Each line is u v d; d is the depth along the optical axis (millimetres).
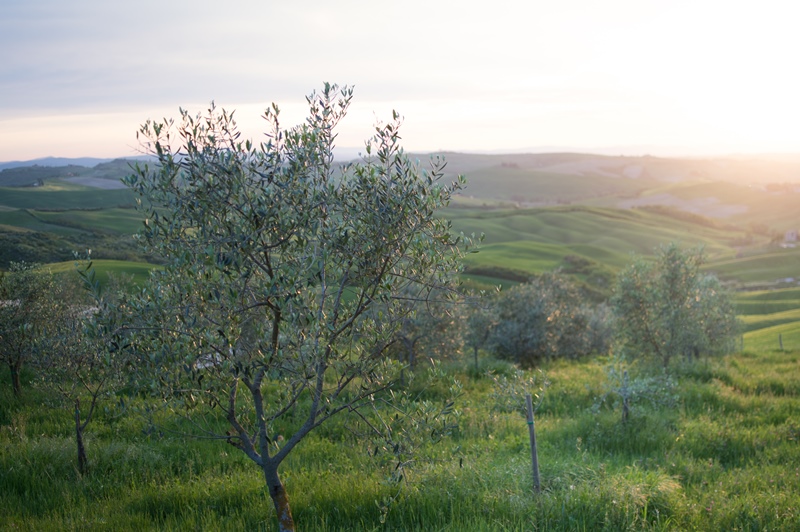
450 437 12703
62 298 19547
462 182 6676
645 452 12102
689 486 9875
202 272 6047
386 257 6398
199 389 6324
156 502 9031
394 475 7348
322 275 5891
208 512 8531
